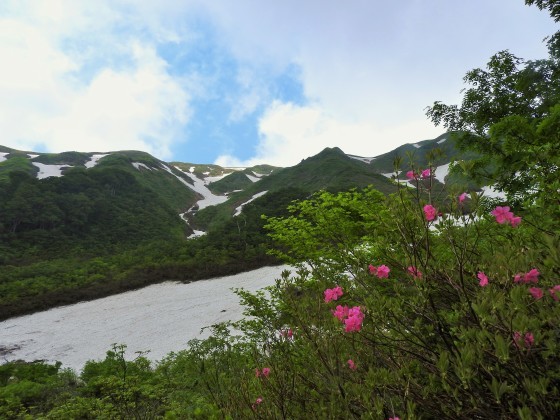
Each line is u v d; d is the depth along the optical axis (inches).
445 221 54.2
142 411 243.6
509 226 52.9
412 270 55.2
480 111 219.3
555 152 79.0
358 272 70.5
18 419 324.2
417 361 52.9
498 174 132.5
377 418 44.3
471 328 43.6
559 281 41.7
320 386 64.6
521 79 205.6
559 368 38.8
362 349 61.5
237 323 215.3
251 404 73.6
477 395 41.8
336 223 193.6
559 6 197.9
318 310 71.2
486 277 48.3
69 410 290.7
